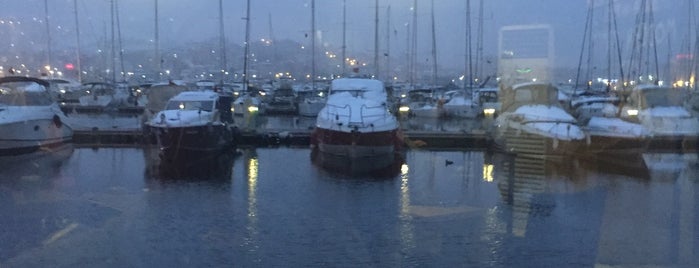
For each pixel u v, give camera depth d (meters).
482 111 14.95
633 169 11.28
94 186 10.88
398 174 12.48
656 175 10.89
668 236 6.88
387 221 8.00
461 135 15.98
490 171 11.74
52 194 10.03
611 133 11.88
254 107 19.95
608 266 5.89
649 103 12.85
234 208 8.98
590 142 11.64
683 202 8.76
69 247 6.70
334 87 16.69
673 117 12.76
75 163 13.83
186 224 7.81
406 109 18.83
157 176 12.21
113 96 20.11
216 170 13.14
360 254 6.41
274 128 19.42
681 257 6.09
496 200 9.07
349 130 14.88
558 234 7.06
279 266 6.08
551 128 11.27
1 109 14.34
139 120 18.47
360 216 8.38
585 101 12.31
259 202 9.51
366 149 14.84
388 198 9.77
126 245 6.83
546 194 9.24
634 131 12.23
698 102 13.04
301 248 6.70
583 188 9.73
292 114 23.14
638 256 6.17
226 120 17.06
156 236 7.26
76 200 9.52
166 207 9.04
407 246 6.73
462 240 6.90
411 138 16.05
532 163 11.02
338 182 11.55
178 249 6.68
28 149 14.69
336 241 6.98
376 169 13.30
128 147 16.66
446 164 13.55
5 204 9.16
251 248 6.76
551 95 11.68
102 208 8.90
